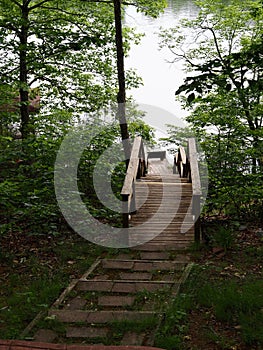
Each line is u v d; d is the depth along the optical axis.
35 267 6.12
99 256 6.62
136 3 11.01
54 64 12.05
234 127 9.45
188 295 5.02
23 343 4.06
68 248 6.83
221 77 5.55
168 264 6.16
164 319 4.57
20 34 10.95
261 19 12.70
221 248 6.51
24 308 4.96
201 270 5.80
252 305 4.60
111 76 12.47
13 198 7.39
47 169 8.59
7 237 7.21
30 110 13.32
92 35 11.45
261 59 5.78
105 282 5.56
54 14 11.98
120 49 8.62
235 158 8.52
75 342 4.25
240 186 7.92
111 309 4.92
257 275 5.59
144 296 5.16
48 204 7.71
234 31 13.71
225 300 4.68
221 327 4.37
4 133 11.74
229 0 14.27
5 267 6.18
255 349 3.98
